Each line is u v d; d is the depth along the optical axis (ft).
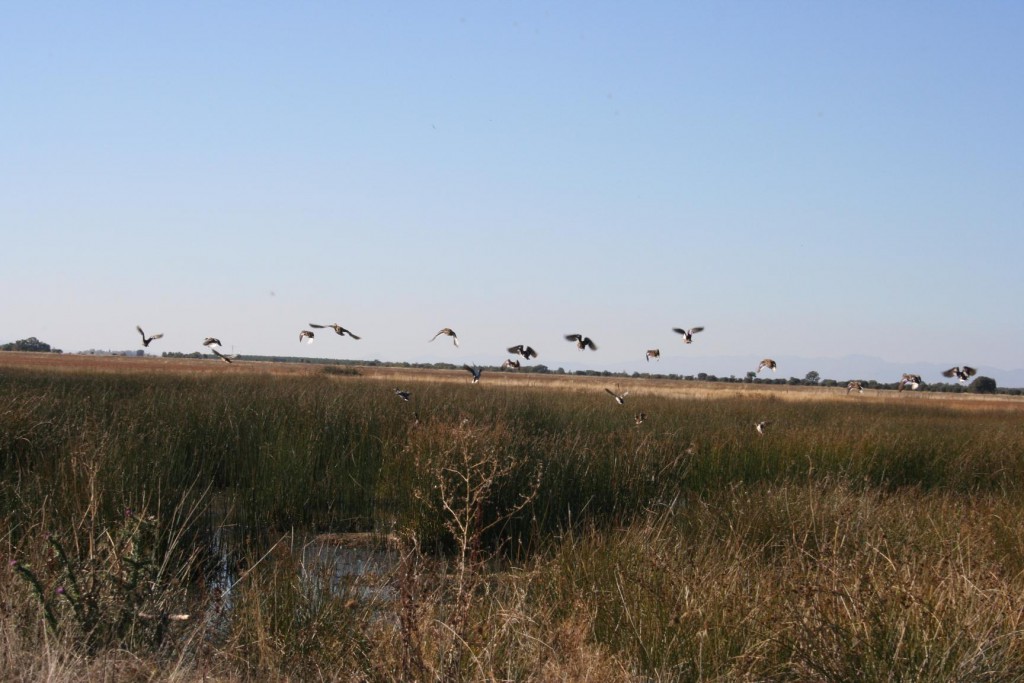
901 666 17.56
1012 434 68.54
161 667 17.87
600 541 27.09
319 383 93.20
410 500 36.50
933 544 25.86
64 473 29.45
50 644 17.83
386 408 58.34
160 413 50.52
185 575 21.90
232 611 20.42
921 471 54.39
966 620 18.53
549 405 75.10
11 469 36.04
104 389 72.49
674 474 47.11
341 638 19.10
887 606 19.17
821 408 109.91
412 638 17.56
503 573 25.81
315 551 32.32
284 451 43.27
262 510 38.19
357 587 21.57
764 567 24.35
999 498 39.01
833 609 18.98
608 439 50.01
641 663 19.34
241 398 60.29
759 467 50.42
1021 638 18.67
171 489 31.65
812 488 34.47
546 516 36.11
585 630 20.43
